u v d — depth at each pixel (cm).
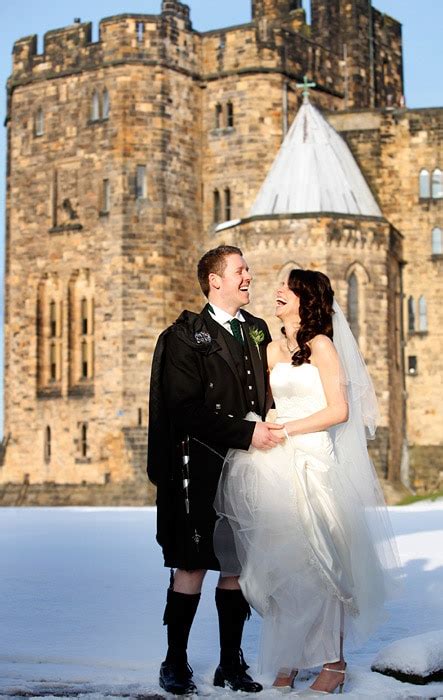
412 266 6731
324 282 1074
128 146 6588
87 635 1211
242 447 1008
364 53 7350
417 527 2538
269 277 5988
